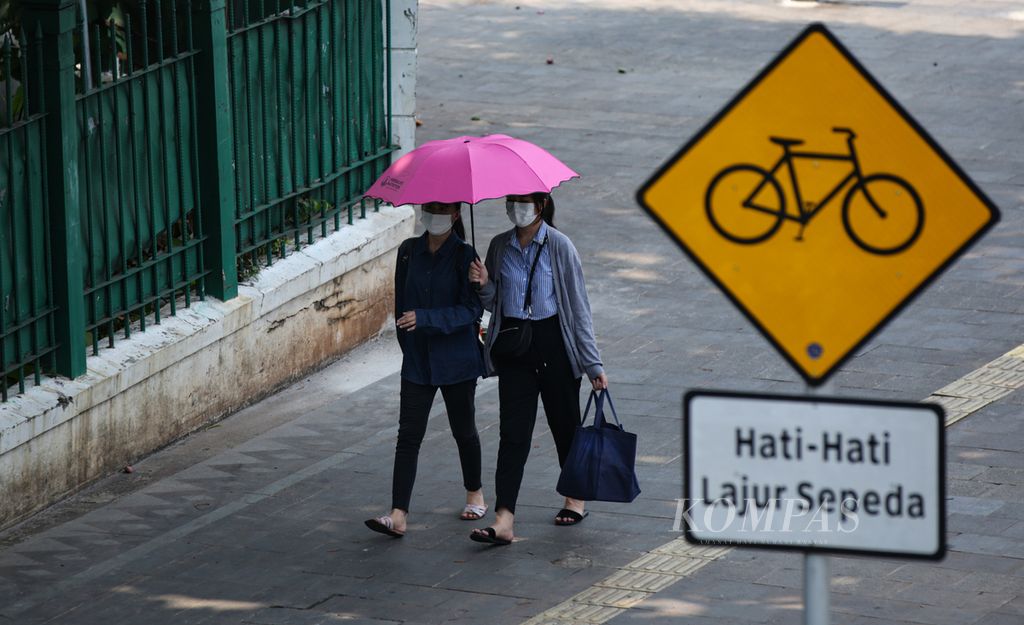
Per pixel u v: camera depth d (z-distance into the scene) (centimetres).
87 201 3238
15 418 3022
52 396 3128
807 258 1331
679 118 6731
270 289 3775
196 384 3569
